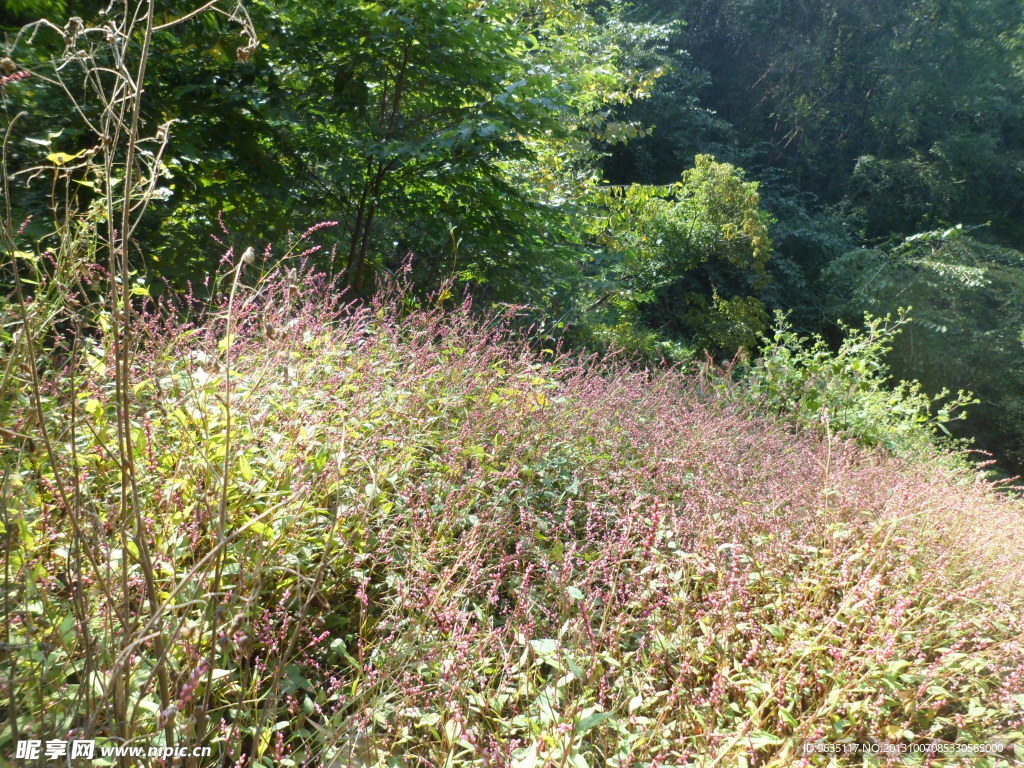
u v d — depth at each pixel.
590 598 2.34
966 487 5.04
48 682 1.51
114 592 1.64
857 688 2.14
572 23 11.42
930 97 27.02
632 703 1.95
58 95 4.26
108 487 1.96
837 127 29.00
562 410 3.85
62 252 1.83
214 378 1.97
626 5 21.22
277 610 1.89
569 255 8.04
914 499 3.40
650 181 22.62
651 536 2.42
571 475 3.41
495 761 1.68
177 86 5.56
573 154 10.38
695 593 2.54
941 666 2.25
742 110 29.20
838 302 20.83
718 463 3.52
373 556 2.30
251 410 2.27
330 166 6.49
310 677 2.07
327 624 2.20
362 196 6.72
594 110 12.62
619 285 10.84
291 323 2.26
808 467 4.04
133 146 1.40
